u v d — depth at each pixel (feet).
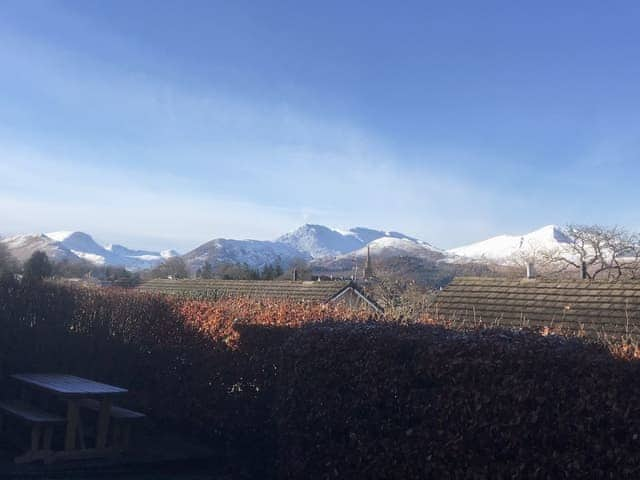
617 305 45.39
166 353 37.93
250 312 33.55
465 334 21.61
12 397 40.01
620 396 17.33
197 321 35.50
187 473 30.81
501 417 19.27
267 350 29.89
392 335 22.31
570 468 17.92
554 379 18.44
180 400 36.52
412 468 21.17
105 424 32.58
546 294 50.55
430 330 23.43
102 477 29.53
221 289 102.99
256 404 30.42
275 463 27.63
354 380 22.85
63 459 31.22
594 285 49.11
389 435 21.84
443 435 20.49
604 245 128.06
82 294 43.91
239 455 31.83
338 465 23.18
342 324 25.43
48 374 38.55
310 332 24.76
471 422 19.88
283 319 31.07
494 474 19.30
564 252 132.98
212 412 33.63
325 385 23.70
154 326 39.17
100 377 41.91
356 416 22.72
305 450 24.29
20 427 37.01
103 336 42.11
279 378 26.21
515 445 18.95
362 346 22.74
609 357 18.16
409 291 97.50
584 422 17.83
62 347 42.34
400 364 21.76
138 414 33.58
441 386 20.72
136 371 40.40
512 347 19.35
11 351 40.63
